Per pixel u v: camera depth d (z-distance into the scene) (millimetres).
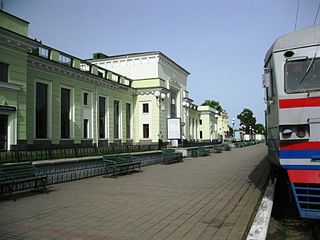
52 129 22375
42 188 10289
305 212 5965
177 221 6363
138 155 17969
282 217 7086
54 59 22922
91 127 27125
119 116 32688
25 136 18531
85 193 9523
